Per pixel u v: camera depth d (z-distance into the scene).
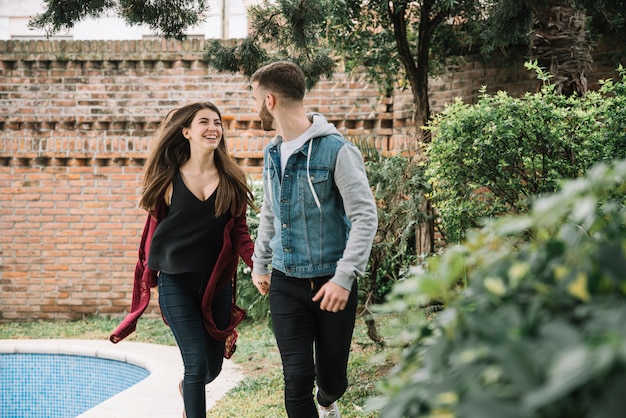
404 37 6.82
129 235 9.53
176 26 6.48
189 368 3.74
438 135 4.78
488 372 0.92
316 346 3.40
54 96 9.51
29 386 7.79
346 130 9.11
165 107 9.42
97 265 9.57
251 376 6.34
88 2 6.18
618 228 1.38
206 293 3.89
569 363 0.78
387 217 5.68
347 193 3.23
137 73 9.45
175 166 3.92
